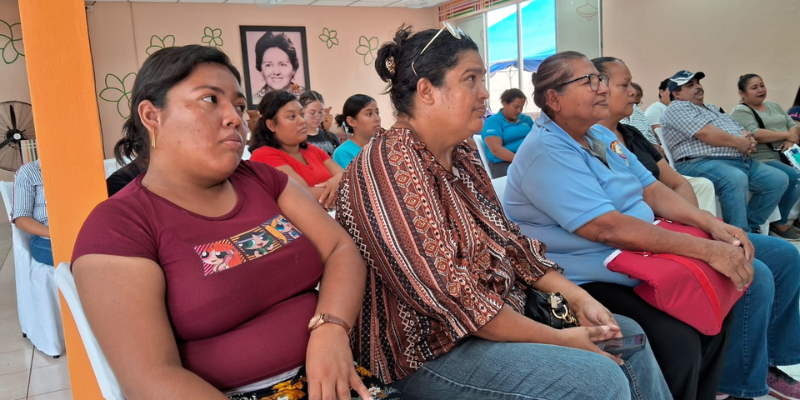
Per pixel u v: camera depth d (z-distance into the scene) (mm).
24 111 6926
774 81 5238
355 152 3434
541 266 1524
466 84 1324
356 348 1310
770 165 4309
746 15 5383
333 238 1215
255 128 2957
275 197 1230
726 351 1663
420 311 1245
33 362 2672
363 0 8898
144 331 899
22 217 2621
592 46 7211
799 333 1895
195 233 1023
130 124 1100
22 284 2822
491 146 4387
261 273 1046
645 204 1946
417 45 1335
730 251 1551
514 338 1251
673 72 6184
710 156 3947
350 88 9516
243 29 8633
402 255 1221
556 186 1695
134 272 928
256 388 1028
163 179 1072
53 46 1262
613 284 1706
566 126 1837
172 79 1031
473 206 1456
